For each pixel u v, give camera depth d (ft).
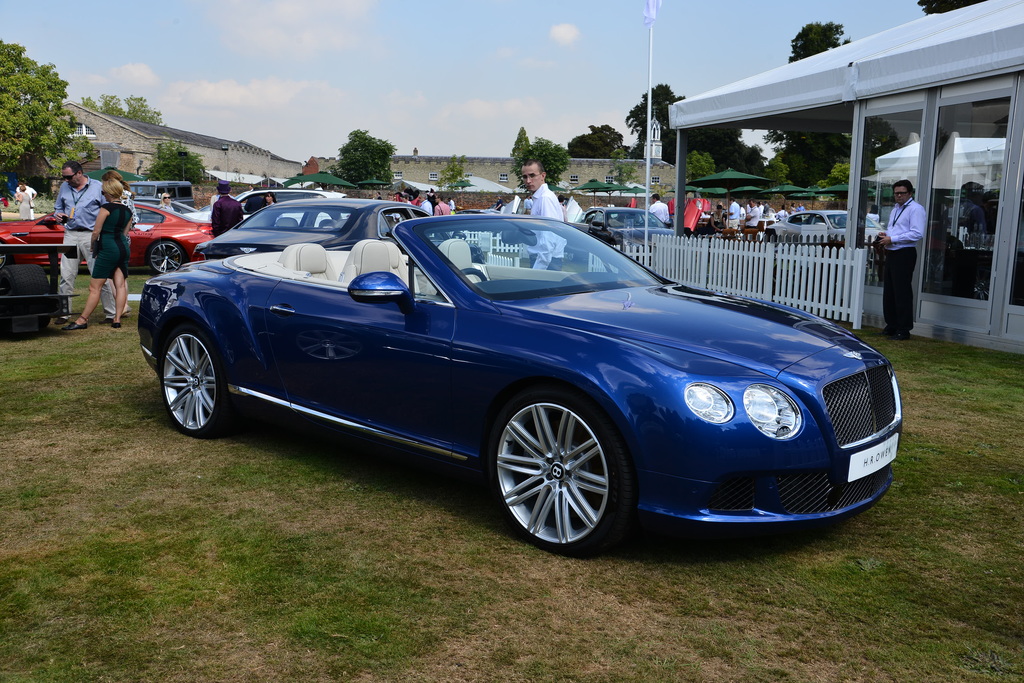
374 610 8.96
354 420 12.76
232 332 14.57
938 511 12.03
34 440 15.34
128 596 9.20
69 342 25.54
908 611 9.03
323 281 13.88
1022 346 25.02
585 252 14.05
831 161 199.00
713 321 11.11
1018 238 25.14
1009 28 24.38
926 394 19.56
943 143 27.96
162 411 17.56
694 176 242.17
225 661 7.91
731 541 10.93
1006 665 7.94
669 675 7.77
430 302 11.92
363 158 200.54
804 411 9.68
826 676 7.77
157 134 221.05
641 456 9.59
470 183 180.55
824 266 32.37
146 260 45.91
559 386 10.28
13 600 9.08
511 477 10.96
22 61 162.71
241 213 41.86
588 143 355.15
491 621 8.75
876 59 29.89
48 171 172.14
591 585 9.62
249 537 10.91
